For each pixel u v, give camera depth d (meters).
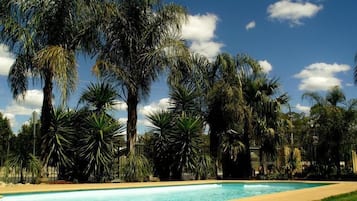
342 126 21.34
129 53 18.88
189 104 21.00
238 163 22.36
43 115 17.19
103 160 17.23
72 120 17.75
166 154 19.80
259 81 22.16
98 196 14.12
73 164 17.41
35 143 17.22
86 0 17.62
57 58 16.05
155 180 19.06
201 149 20.17
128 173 17.98
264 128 21.62
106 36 18.62
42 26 17.20
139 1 18.98
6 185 14.88
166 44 18.98
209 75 22.06
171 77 19.19
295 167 22.47
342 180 20.47
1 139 20.66
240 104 21.08
